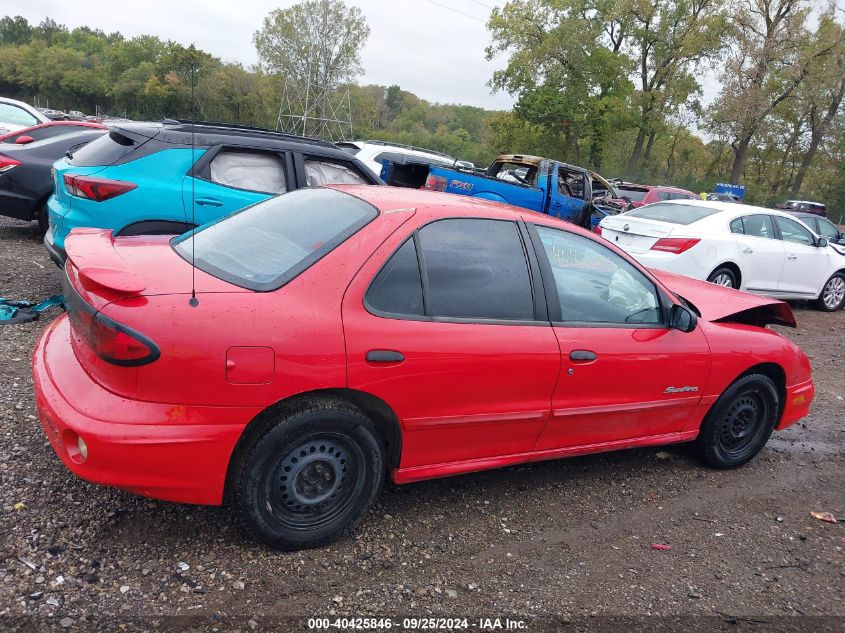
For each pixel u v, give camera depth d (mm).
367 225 3020
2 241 8156
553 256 3527
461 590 2850
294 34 47562
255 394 2596
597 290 3658
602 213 12141
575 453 3707
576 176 12133
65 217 5121
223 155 5527
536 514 3574
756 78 38875
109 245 3172
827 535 3723
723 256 8562
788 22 37656
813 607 3033
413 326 2947
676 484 4152
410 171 9844
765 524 3773
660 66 41156
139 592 2539
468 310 3150
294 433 2719
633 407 3750
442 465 3242
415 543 3146
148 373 2482
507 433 3361
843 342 8531
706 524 3697
